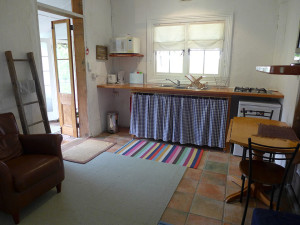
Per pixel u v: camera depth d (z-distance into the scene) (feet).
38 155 7.62
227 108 11.05
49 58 16.20
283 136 6.72
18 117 9.17
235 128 7.51
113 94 15.79
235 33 12.34
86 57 12.65
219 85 13.16
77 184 8.54
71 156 10.88
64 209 7.12
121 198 7.68
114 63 15.34
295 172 7.98
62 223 6.50
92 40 13.03
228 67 12.76
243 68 12.56
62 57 13.09
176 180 8.83
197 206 7.30
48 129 9.86
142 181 8.75
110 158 10.76
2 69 8.42
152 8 13.65
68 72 13.05
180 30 13.32
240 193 7.54
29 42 9.32
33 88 9.34
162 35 13.78
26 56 9.24
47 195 7.86
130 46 13.34
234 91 11.10
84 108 13.35
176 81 14.10
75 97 14.05
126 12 14.34
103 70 14.40
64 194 7.92
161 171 9.53
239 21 12.14
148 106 12.48
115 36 14.92
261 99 11.60
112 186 8.41
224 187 8.38
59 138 7.71
